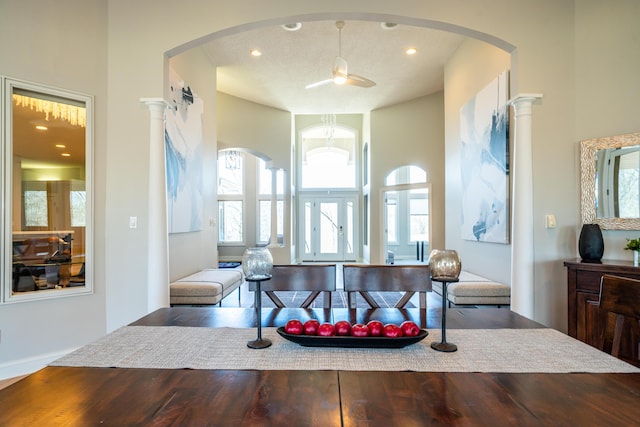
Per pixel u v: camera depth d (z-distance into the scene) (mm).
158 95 3090
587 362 1120
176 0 3096
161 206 3072
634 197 2783
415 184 7281
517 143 3016
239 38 4527
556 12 3016
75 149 3012
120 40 3119
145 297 3057
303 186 10188
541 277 2988
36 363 2789
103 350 1220
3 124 2695
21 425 785
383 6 3006
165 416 821
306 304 1931
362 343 1206
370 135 7844
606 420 801
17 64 2754
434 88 6551
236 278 4426
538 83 3006
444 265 1243
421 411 839
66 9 2953
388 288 1914
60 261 2980
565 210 3010
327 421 798
